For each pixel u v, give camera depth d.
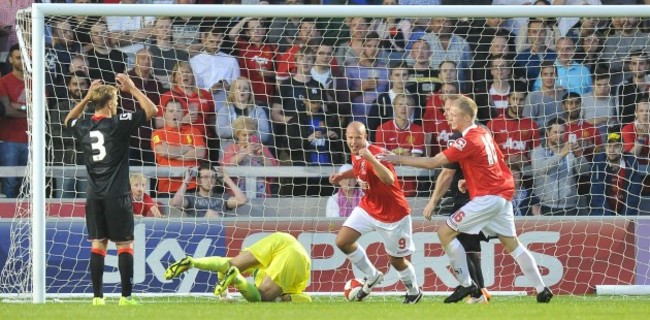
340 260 38.03
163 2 46.25
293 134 42.81
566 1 48.22
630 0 48.78
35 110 32.56
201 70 42.50
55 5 33.28
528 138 42.97
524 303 30.97
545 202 42.47
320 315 23.86
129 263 30.12
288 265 31.92
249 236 37.88
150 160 41.59
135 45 43.38
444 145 42.44
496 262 38.34
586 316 23.77
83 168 39.31
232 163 41.34
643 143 42.81
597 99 44.22
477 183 30.67
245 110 42.44
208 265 31.03
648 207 42.75
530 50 45.31
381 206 32.53
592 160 42.81
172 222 37.47
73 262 37.06
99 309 26.11
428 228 38.22
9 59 42.41
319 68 43.62
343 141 43.06
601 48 45.75
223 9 34.50
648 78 44.91
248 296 31.45
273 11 34.94
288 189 41.19
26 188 36.84
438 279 38.16
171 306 27.97
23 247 36.53
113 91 30.27
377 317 23.23
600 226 38.94
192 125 41.59
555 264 38.72
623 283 39.00
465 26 43.53
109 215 29.67
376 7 35.16
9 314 24.00
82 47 42.81
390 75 44.34
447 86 43.22
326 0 46.94
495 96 43.75
